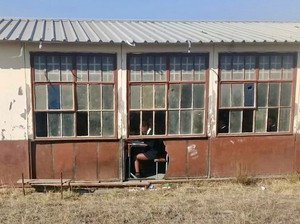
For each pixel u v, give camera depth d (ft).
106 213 24.17
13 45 30.50
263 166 34.86
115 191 31.40
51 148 32.24
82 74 31.89
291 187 31.55
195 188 31.89
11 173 31.94
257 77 33.88
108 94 32.45
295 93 34.55
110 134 32.99
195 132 33.88
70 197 29.19
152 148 34.78
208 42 31.68
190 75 33.04
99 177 33.12
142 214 23.86
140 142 33.55
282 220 22.95
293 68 34.27
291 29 39.40
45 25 36.81
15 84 31.07
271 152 34.83
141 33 34.58
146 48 32.01
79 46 31.30
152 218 23.34
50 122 32.12
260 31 37.73
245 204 25.89
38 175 32.32
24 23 37.11
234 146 34.30
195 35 34.30
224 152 34.22
